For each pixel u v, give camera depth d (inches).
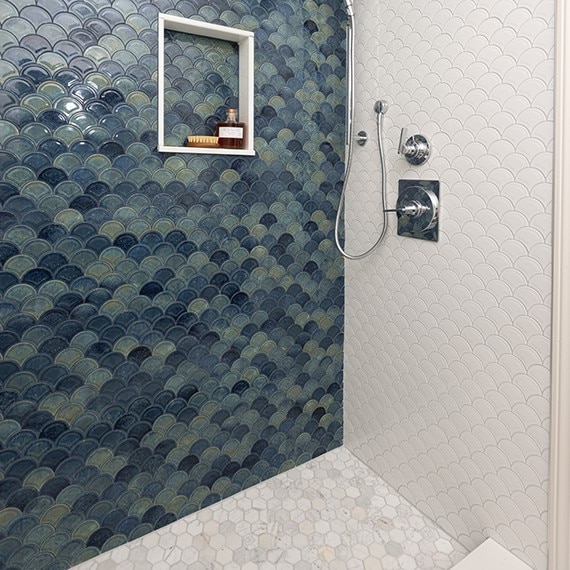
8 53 43.3
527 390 46.9
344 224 71.9
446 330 55.5
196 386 59.7
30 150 45.4
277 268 65.5
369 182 66.4
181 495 60.0
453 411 55.5
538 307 45.3
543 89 43.3
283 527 59.0
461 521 55.7
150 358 55.5
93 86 47.9
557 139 41.9
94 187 49.4
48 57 45.3
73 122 47.3
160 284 55.2
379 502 63.7
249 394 64.9
